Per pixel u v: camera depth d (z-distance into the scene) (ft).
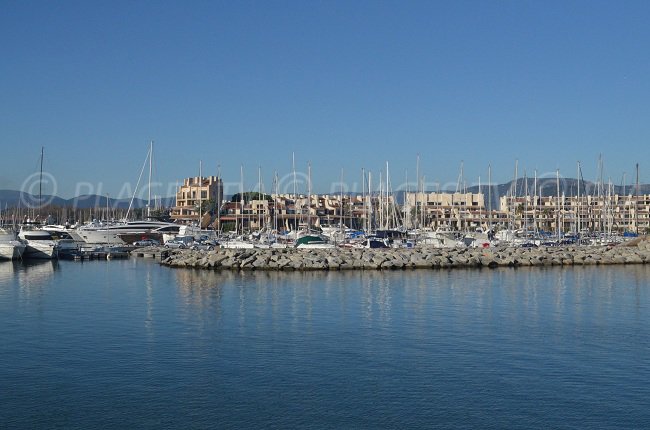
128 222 405.59
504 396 79.77
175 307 148.05
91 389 82.64
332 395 80.28
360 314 136.67
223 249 306.55
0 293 176.65
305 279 217.36
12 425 71.15
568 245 362.53
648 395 80.12
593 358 97.35
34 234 325.21
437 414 73.97
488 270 255.70
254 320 129.49
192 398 79.30
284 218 604.49
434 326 122.21
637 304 152.97
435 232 387.55
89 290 184.14
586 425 70.69
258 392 81.46
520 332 116.26
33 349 103.14
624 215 589.32
